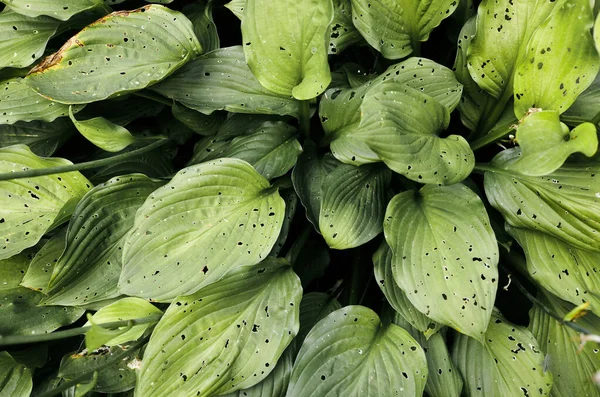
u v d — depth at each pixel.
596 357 0.93
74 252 0.92
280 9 0.88
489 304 0.86
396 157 0.87
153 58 0.96
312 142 1.00
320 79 0.90
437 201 0.92
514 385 0.90
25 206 0.96
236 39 1.14
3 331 0.93
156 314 0.90
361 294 1.00
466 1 1.02
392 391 0.88
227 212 0.91
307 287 1.03
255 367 0.89
